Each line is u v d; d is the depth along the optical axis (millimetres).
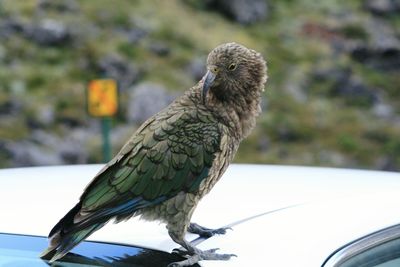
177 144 2984
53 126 16953
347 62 22688
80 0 21016
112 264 2279
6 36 19297
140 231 2566
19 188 2895
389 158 18891
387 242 2539
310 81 21453
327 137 19297
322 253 2314
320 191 2910
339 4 25578
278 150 18438
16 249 2348
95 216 2660
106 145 11055
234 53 3311
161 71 19297
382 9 25500
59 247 2354
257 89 3395
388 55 23250
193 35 21391
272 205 2721
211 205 2777
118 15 20844
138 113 17531
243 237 2412
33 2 20422
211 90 3252
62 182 2994
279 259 2252
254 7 23703
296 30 23719
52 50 19266
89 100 10953
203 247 2369
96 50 19344
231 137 3213
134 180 2850
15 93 17625
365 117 20422
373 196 2855
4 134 16172
